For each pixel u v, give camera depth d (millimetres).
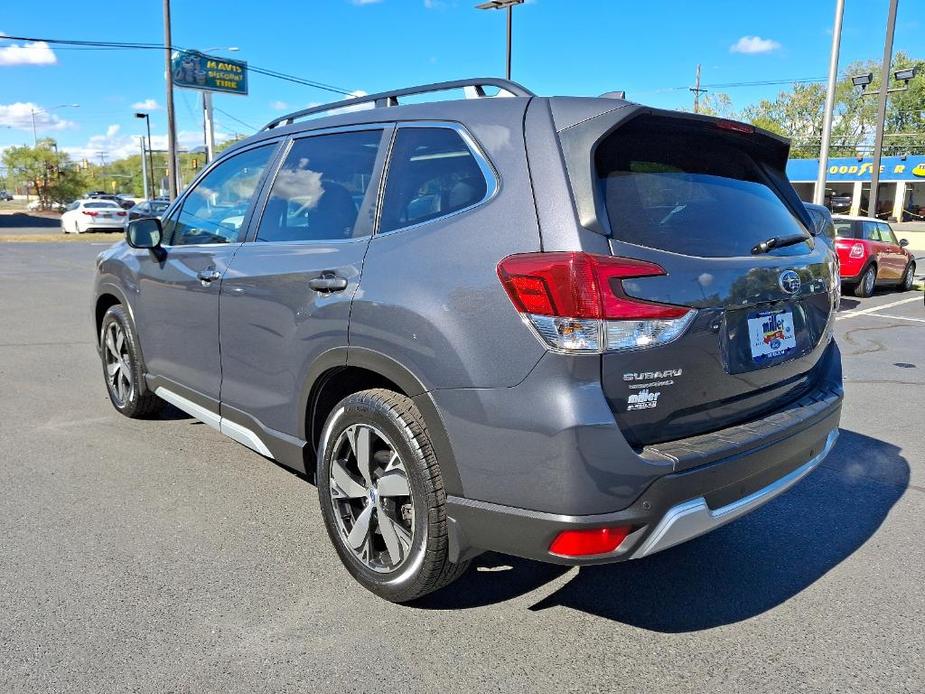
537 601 2994
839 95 67188
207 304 3844
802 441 2885
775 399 2938
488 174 2633
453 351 2490
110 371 5320
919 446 5012
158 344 4480
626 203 2475
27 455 4539
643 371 2363
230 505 3859
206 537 3490
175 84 42531
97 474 4254
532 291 2326
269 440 3488
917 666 2596
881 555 3438
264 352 3438
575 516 2311
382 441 2854
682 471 2379
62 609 2846
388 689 2434
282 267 3293
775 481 2807
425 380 2580
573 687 2463
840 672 2557
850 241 13969
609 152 2535
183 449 4691
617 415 2338
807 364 3113
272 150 3771
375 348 2762
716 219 2738
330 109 3539
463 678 2498
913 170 46906
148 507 3814
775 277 2801
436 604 2957
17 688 2383
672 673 2547
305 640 2686
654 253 2420
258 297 3428
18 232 34062
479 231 2553
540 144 2527
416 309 2604
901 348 8695
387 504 2846
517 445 2371
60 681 2426
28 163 64250
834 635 2785
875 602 3023
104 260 5180
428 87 3162
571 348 2273
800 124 70125
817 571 3287
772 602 3020
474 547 2586
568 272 2277
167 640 2664
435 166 2846
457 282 2525
